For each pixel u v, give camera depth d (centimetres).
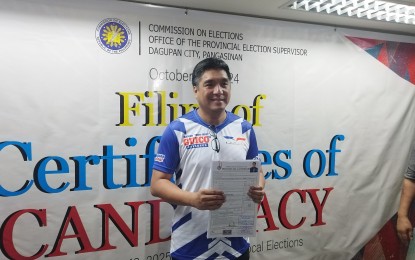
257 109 208
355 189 236
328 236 231
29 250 166
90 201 176
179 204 141
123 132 180
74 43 169
